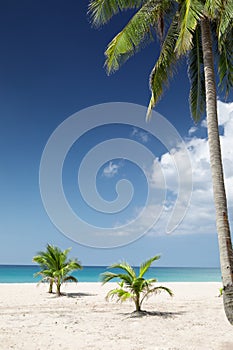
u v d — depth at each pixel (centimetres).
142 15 1059
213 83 959
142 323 1031
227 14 880
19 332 926
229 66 1141
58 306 1453
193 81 1240
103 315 1202
